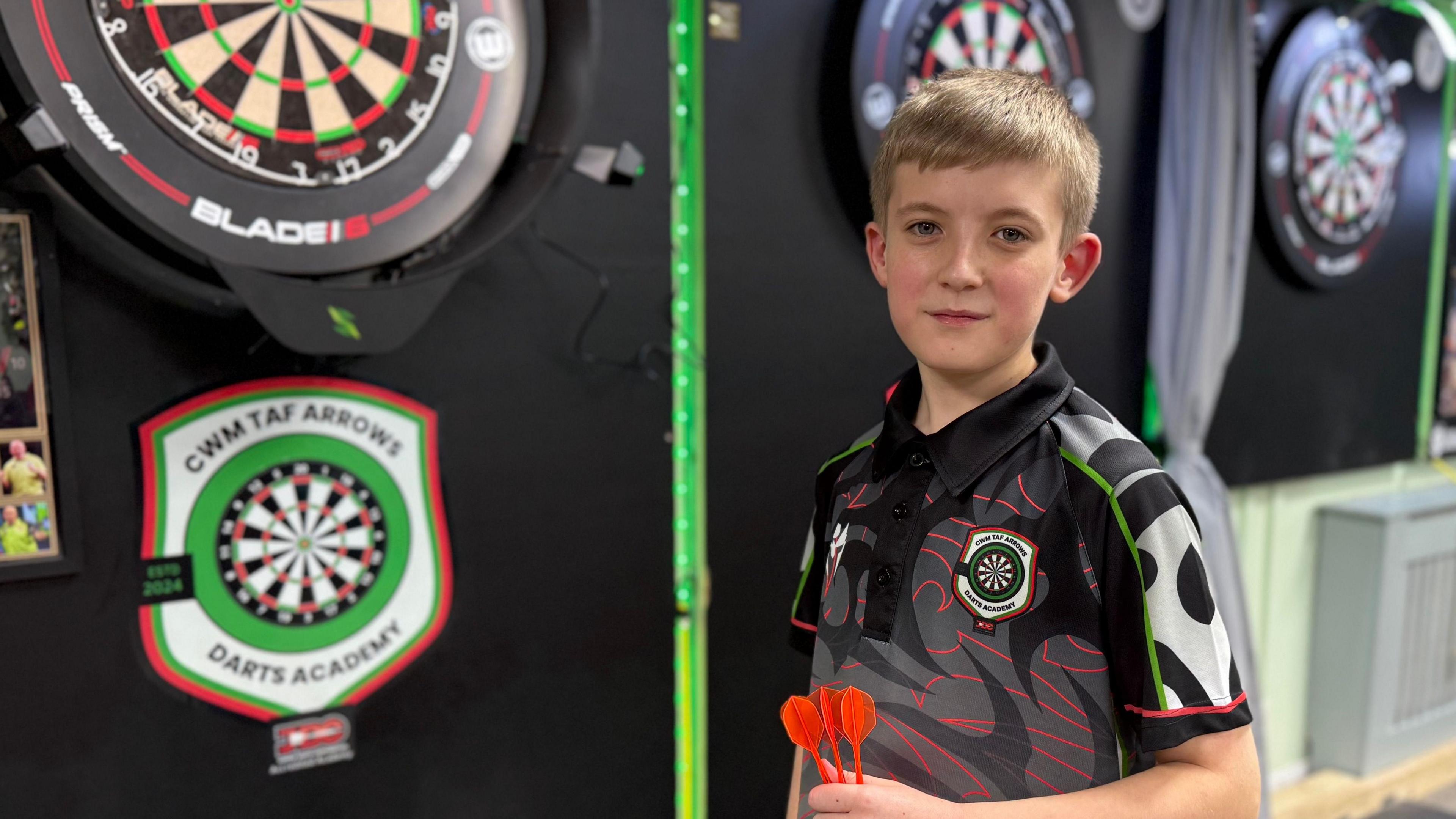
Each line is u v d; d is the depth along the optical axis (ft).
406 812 4.83
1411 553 8.44
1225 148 6.78
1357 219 8.20
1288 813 8.04
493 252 4.75
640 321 5.24
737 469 5.68
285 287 3.72
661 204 5.21
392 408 4.59
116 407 4.02
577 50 4.28
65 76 3.36
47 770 4.02
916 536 2.50
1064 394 2.49
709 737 5.76
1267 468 8.07
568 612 5.19
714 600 5.69
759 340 5.66
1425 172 8.70
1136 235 7.02
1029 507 2.36
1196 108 6.72
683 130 5.25
